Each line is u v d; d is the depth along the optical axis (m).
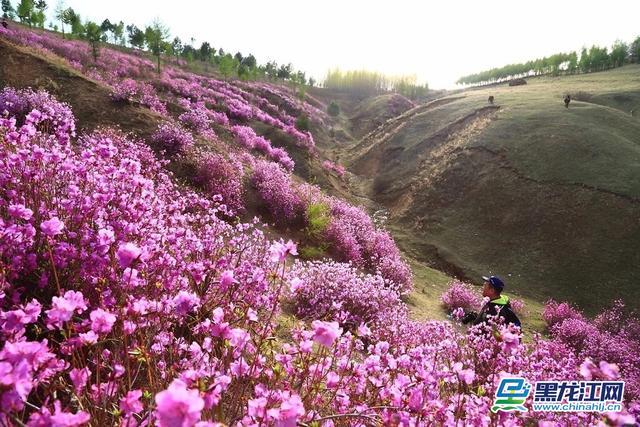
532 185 27.77
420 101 116.62
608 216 24.16
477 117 42.00
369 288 7.58
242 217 12.33
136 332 2.38
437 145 39.66
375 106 85.06
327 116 73.69
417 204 30.09
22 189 3.34
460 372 2.66
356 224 16.98
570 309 16.52
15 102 11.53
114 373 1.92
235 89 45.44
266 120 34.28
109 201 3.55
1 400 1.24
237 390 2.17
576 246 23.02
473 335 4.83
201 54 78.88
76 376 1.70
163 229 3.89
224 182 12.69
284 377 2.54
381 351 2.98
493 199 27.81
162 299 2.59
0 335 1.65
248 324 2.83
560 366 4.86
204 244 4.09
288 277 5.90
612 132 33.56
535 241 24.02
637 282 20.45
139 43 54.84
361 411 2.33
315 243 13.33
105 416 1.88
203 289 3.24
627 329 16.17
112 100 15.68
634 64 93.06
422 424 2.18
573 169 28.27
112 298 2.47
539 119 36.12
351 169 43.78
